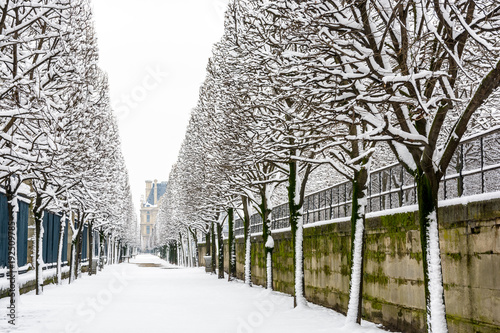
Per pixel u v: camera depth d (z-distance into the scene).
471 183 11.00
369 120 10.79
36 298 22.50
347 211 18.17
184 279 39.16
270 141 16.95
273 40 13.74
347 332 13.16
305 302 18.53
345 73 10.17
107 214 49.97
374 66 10.04
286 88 12.16
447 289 11.05
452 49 9.41
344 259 17.05
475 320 10.05
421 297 12.23
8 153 12.78
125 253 125.50
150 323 15.19
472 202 10.02
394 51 10.41
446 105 9.55
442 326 9.27
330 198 20.22
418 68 10.04
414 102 9.71
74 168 19.28
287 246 25.19
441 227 11.24
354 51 10.84
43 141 14.64
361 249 14.09
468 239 10.29
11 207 15.74
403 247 13.16
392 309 13.73
